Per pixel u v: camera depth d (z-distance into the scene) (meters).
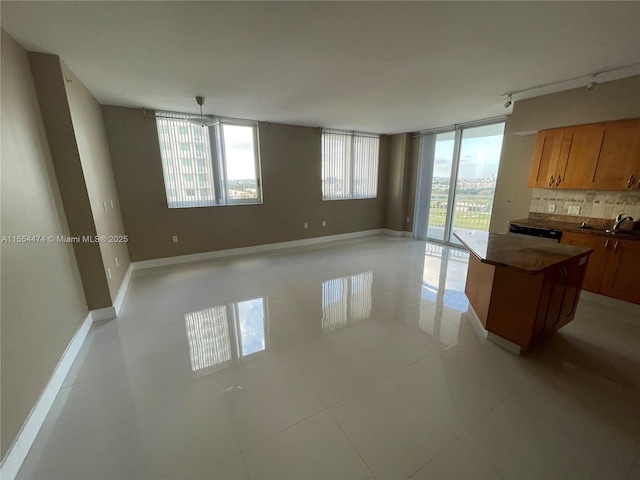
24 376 1.59
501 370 2.11
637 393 1.89
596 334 2.59
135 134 4.10
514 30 1.96
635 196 3.16
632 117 2.88
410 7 1.69
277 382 2.00
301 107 4.01
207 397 1.86
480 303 2.61
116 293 3.17
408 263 4.77
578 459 1.44
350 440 1.55
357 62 2.48
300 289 3.65
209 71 2.66
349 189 6.53
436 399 1.84
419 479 1.35
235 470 1.39
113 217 3.61
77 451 1.49
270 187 5.42
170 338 2.54
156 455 1.47
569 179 3.44
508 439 1.56
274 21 1.84
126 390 1.92
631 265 2.92
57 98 2.36
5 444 1.37
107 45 2.14
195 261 4.84
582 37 2.05
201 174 4.71
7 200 1.67
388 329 2.70
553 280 2.17
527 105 3.60
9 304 1.56
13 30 1.89
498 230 4.69
